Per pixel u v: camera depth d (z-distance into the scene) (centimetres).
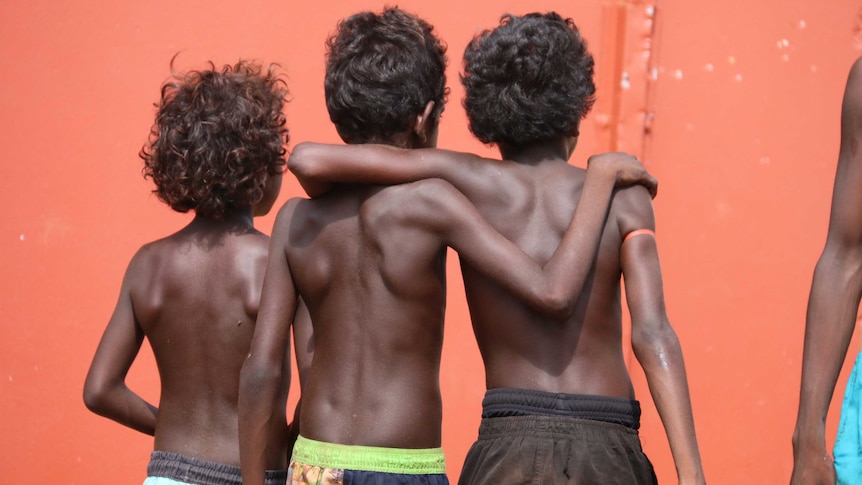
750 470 1139
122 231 1105
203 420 730
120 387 763
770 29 1153
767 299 1149
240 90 774
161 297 745
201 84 772
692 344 1139
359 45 680
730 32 1151
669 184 1145
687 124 1148
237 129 757
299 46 1118
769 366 1148
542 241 636
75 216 1106
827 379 603
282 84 1112
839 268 608
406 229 639
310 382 666
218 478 720
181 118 759
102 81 1108
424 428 648
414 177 645
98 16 1112
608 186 633
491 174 652
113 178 1106
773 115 1152
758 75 1152
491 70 659
